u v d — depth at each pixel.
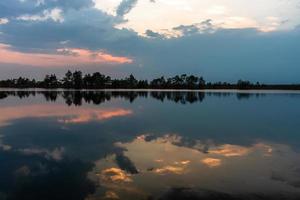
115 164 17.39
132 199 12.65
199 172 15.72
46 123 32.31
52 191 13.64
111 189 13.66
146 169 16.33
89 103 59.50
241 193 13.00
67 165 17.28
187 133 26.80
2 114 39.88
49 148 21.31
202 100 69.44
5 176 15.52
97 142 23.09
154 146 21.75
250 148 21.09
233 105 54.69
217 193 13.04
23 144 22.50
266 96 91.00
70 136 25.44
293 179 14.61
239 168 16.36
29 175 15.63
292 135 25.78
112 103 59.56
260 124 31.86
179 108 48.84
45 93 113.12
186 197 12.66
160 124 31.86
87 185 14.16
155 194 13.02
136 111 44.25
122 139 24.27
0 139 24.23
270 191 13.20
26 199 12.96
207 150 20.52
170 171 15.92
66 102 62.19
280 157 18.64
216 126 30.52
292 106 52.47
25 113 41.12
